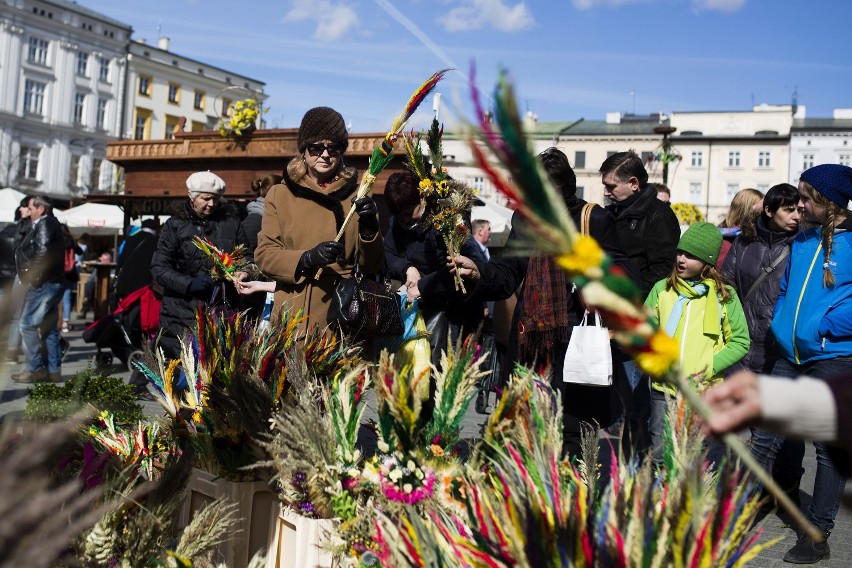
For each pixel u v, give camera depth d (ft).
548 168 13.11
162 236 18.04
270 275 13.12
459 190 13.88
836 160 216.33
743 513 5.93
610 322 4.27
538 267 13.14
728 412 4.29
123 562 6.82
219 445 10.12
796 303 13.89
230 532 8.96
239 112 30.07
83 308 60.64
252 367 10.18
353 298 12.46
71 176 175.22
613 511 5.96
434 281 14.53
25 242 26.48
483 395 23.47
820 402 4.25
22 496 3.78
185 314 17.49
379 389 8.66
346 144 13.64
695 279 14.52
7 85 161.89
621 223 17.49
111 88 182.29
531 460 6.66
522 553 5.70
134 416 11.69
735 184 222.28
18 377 27.09
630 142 218.79
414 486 8.59
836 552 14.06
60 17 170.09
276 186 13.84
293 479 9.13
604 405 13.12
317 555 9.05
